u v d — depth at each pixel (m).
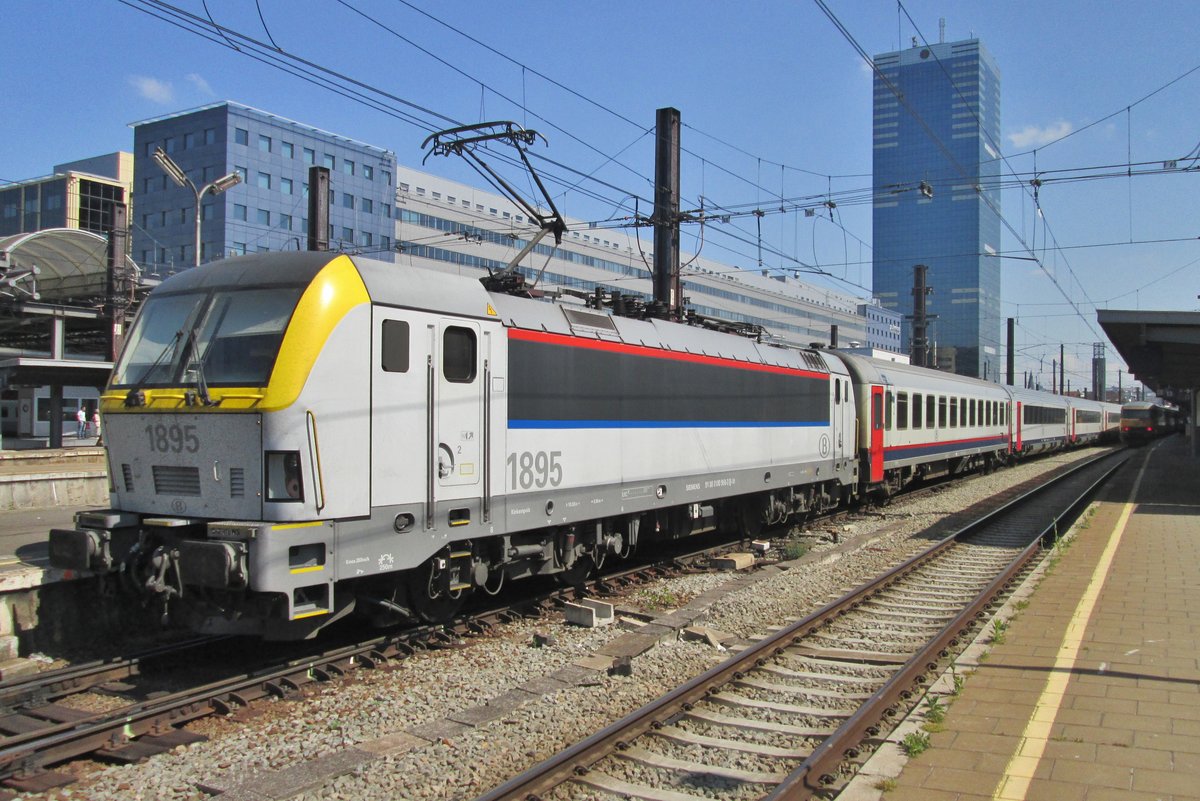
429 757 5.76
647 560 13.98
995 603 10.12
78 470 18.36
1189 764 5.24
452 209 62.53
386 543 7.82
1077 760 5.32
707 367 13.23
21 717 6.47
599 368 10.80
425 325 8.23
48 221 61.00
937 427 25.61
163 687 7.35
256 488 7.17
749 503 15.80
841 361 19.11
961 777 5.09
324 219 25.52
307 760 5.80
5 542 10.66
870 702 6.28
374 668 7.86
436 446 8.31
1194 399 43.25
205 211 57.31
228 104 56.69
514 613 9.94
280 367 7.18
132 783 5.44
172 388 7.69
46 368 24.27
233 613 7.25
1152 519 17.42
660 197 19.80
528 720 6.47
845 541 15.57
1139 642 8.05
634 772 5.56
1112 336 23.45
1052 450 48.22
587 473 10.53
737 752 5.86
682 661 8.12
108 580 8.05
